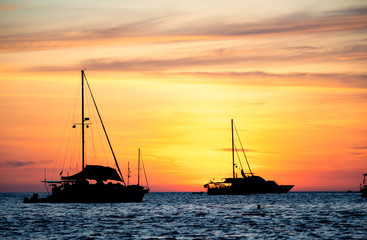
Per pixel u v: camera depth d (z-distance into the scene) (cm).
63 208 13025
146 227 8619
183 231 8050
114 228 8475
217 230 8169
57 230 8238
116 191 13562
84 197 13362
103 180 13525
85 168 13475
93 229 8356
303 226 8706
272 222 9481
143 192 14138
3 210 12712
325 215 11200
